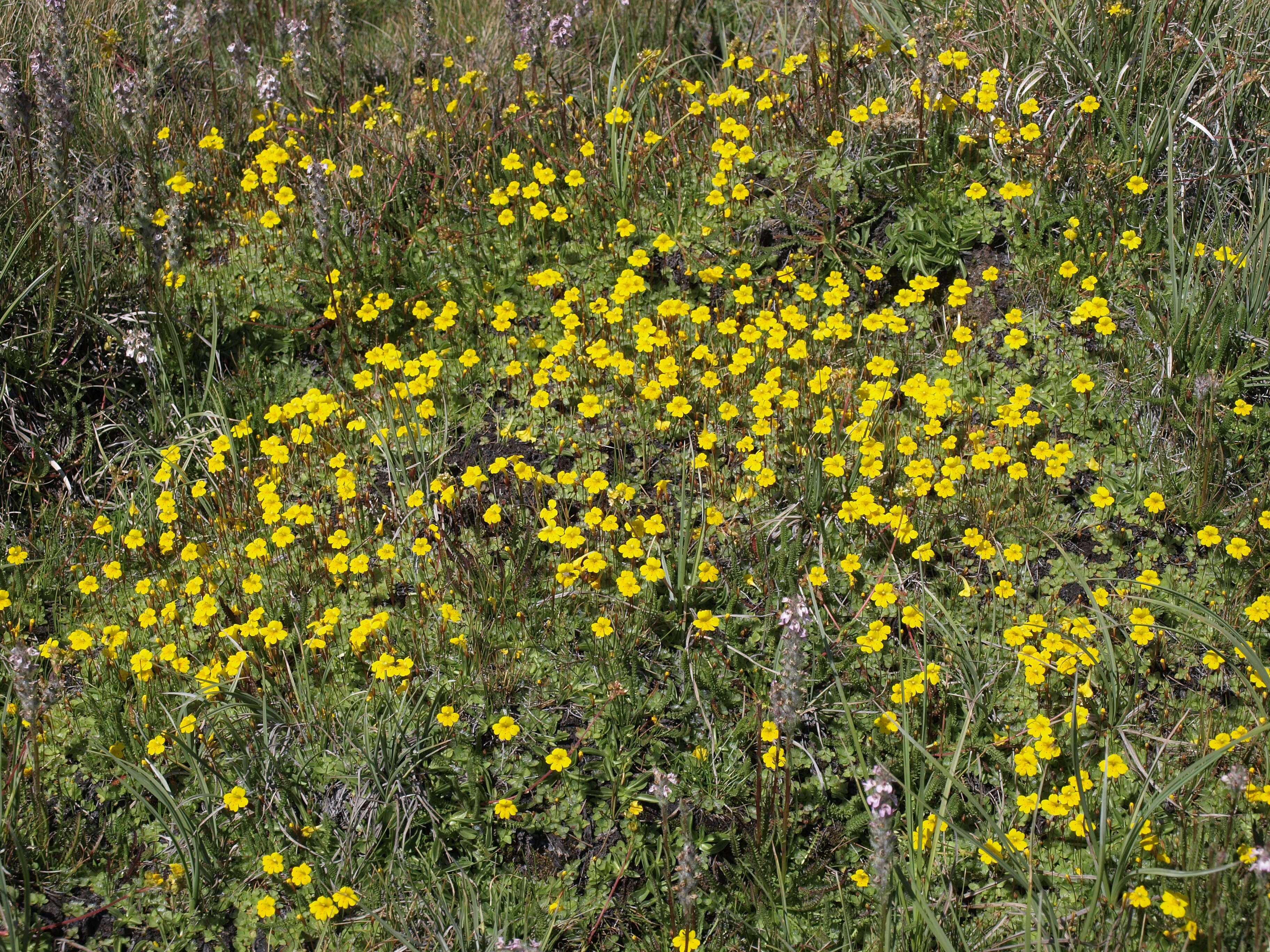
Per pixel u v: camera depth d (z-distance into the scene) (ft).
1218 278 17.38
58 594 14.79
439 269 19.17
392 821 12.03
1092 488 15.31
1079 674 12.94
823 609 13.83
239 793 11.84
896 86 20.56
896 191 19.03
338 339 18.47
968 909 11.40
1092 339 17.03
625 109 22.39
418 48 25.04
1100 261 17.71
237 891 11.73
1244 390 16.34
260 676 13.29
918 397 15.44
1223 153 18.85
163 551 14.67
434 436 16.47
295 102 24.59
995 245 18.52
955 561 14.51
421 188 21.04
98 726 12.97
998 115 19.63
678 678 13.29
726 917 11.51
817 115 20.21
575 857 12.06
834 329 16.43
